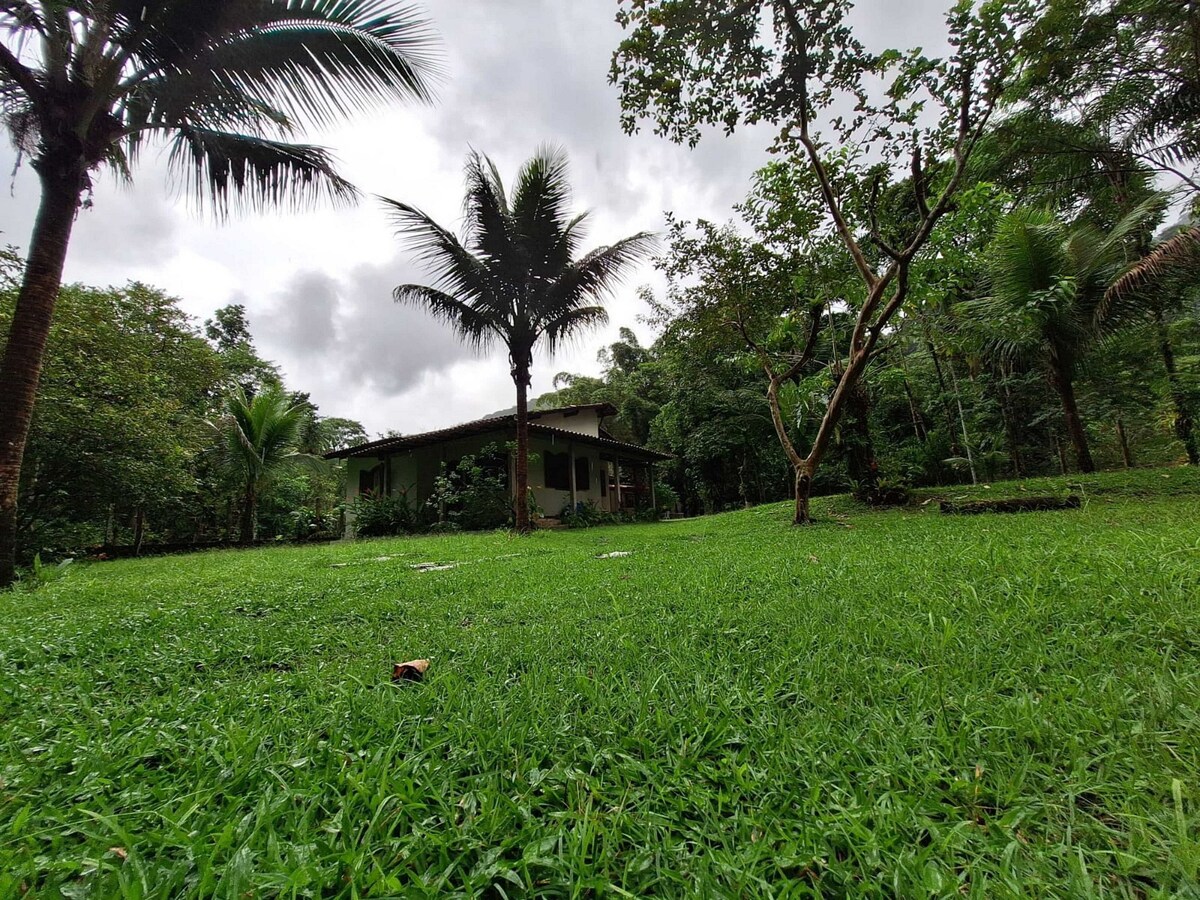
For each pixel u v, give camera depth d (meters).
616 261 10.23
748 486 18.30
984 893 0.72
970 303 8.85
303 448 22.12
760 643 1.93
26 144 5.61
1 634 2.49
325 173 6.84
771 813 0.94
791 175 6.65
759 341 8.92
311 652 2.18
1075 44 5.71
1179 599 1.93
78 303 9.34
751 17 4.97
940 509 7.08
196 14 4.80
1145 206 7.59
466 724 1.31
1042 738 1.11
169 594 3.95
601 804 0.99
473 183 9.59
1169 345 9.80
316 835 0.91
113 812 0.98
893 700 1.36
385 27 5.69
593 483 15.98
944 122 5.48
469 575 4.24
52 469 8.30
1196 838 0.80
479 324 10.34
